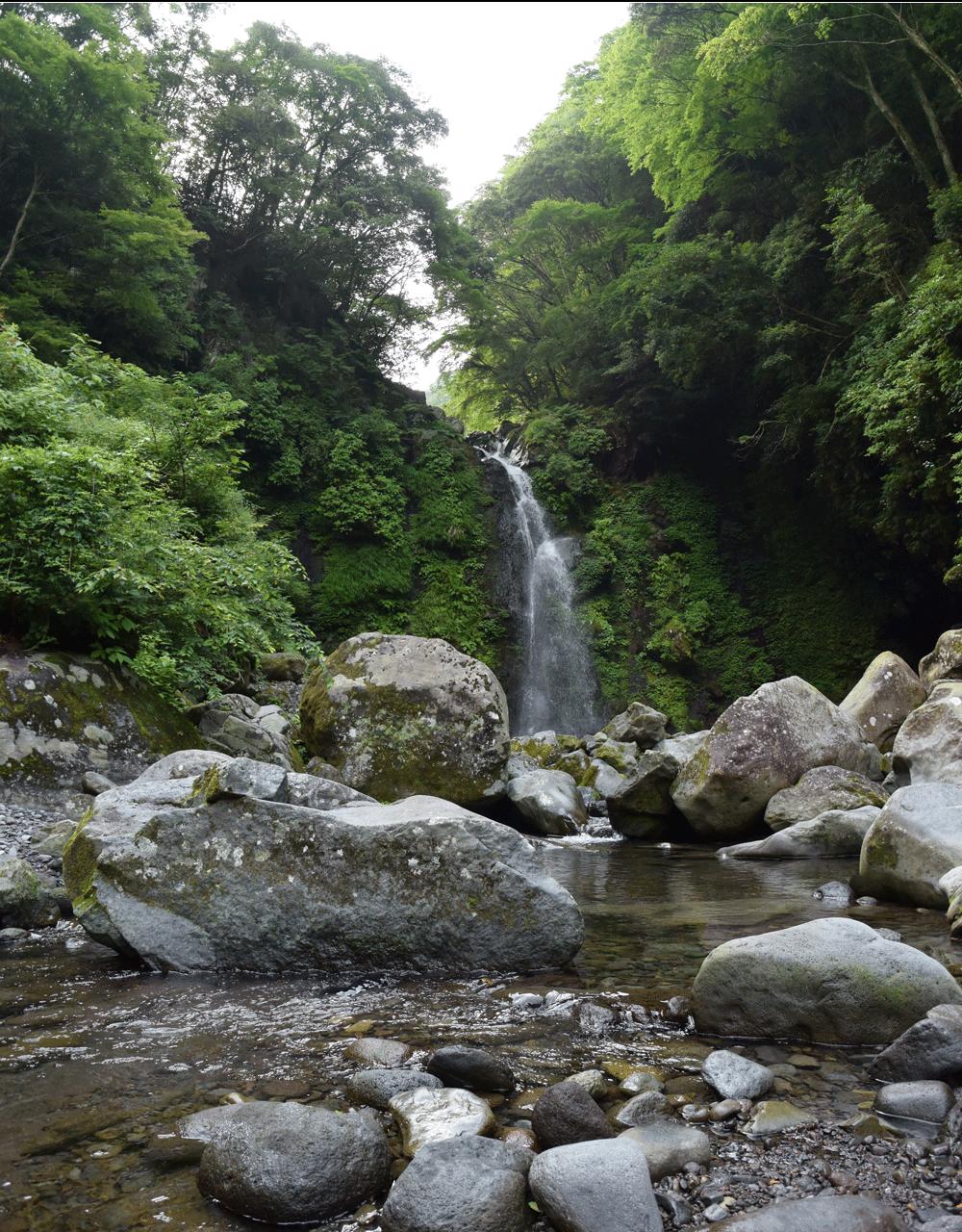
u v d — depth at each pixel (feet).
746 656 89.81
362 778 30.48
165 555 28.68
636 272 85.97
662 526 97.76
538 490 98.94
